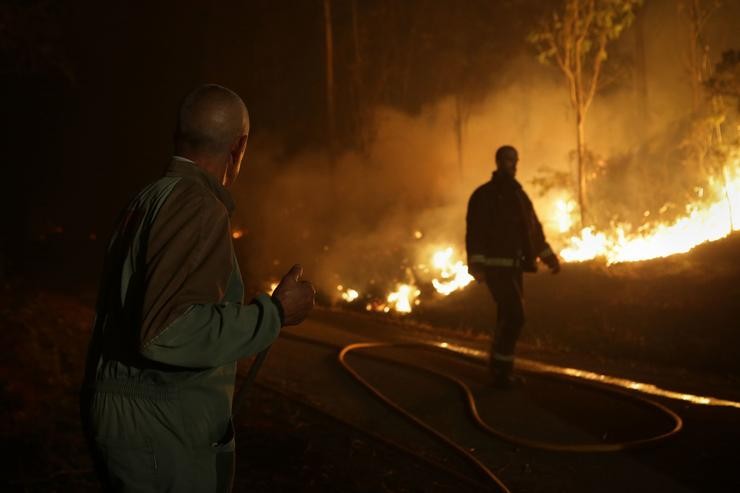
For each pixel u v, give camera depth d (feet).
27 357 30.04
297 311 8.48
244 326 7.89
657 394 24.12
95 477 18.92
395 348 33.35
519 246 25.25
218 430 8.38
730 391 24.13
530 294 37.91
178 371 8.05
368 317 43.73
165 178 8.61
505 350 25.23
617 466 17.94
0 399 24.31
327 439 20.51
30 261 85.92
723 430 20.13
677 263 36.14
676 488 16.49
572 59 48.44
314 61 78.64
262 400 24.91
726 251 35.65
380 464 18.45
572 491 16.63
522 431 20.84
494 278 25.16
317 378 28.12
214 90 8.97
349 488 16.74
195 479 8.13
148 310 7.59
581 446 19.02
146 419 8.00
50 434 21.57
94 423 8.16
